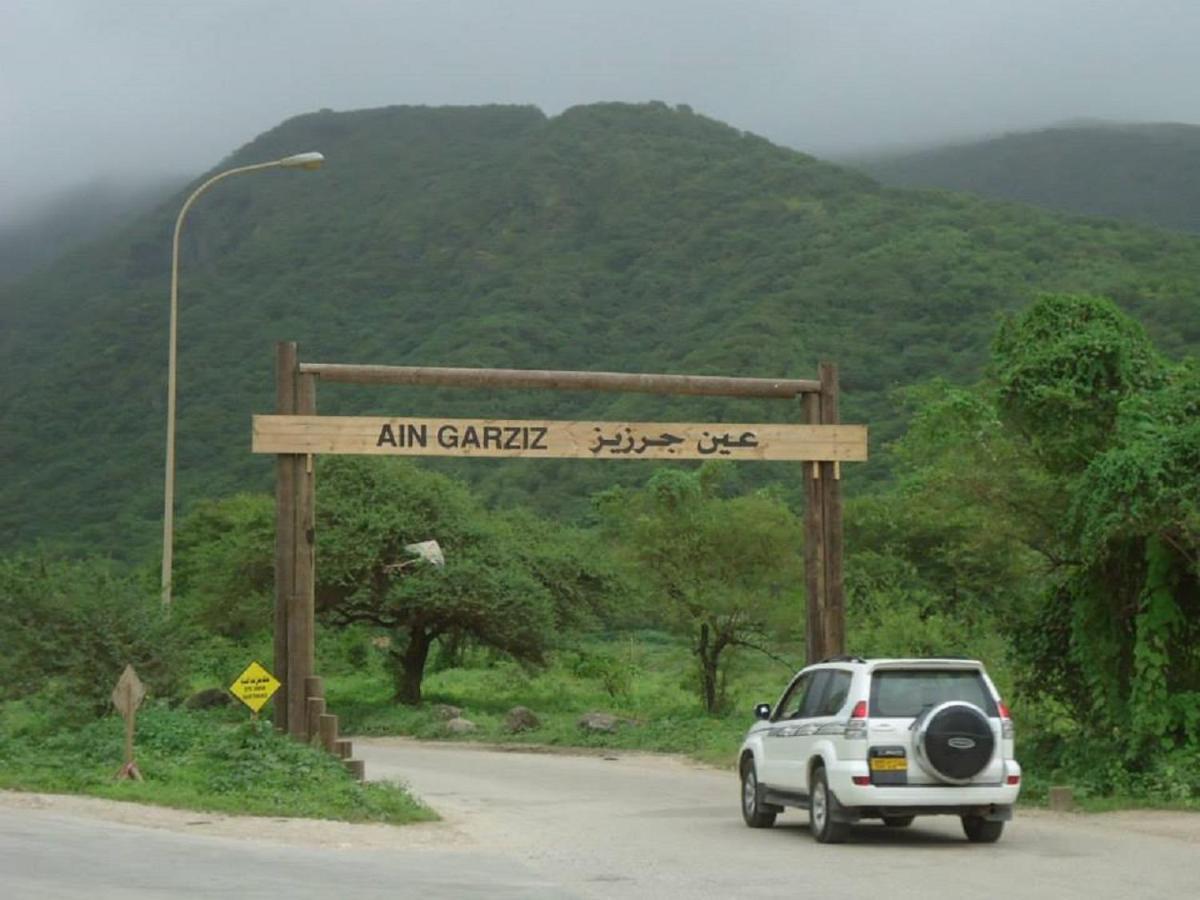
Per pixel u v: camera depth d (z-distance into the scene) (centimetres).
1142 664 2117
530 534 5294
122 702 1928
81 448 13188
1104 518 2047
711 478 4384
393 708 4603
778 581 4134
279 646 2130
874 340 10394
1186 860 1444
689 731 3581
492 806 2161
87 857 1315
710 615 4119
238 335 15888
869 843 1612
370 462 4978
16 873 1204
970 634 3650
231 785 1886
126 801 1780
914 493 2586
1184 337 8244
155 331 16100
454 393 11862
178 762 2019
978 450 2406
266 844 1480
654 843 1620
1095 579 2253
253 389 13800
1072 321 2362
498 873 1316
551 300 14975
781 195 17075
